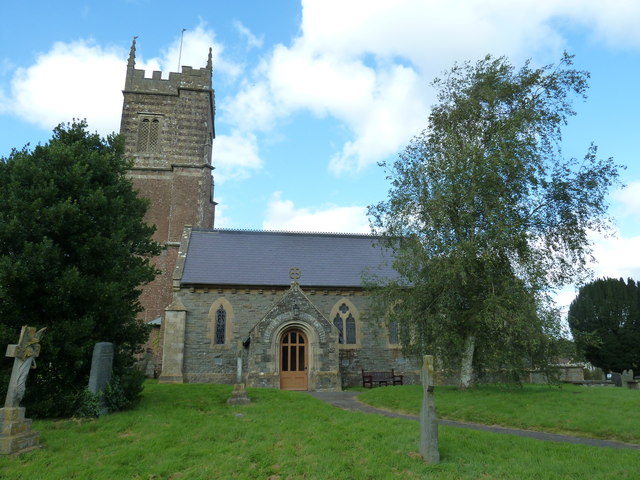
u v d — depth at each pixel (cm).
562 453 996
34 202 1295
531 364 1803
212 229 3291
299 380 2455
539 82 1933
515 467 900
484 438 1106
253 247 3169
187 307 2695
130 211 1722
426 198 1852
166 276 3681
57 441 1048
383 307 2069
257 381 2347
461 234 1834
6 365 1277
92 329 1341
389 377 2688
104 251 1408
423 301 1853
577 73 1898
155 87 4412
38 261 1265
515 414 1416
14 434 967
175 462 934
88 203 1402
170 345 2586
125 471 893
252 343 2408
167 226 4022
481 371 1900
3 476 849
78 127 1675
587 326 3850
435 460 932
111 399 1323
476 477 855
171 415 1312
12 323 1279
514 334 1672
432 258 1833
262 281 2814
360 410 1627
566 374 2822
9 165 1424
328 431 1152
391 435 1108
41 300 1306
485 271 1775
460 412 1505
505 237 1684
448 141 1900
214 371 2614
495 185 1764
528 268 1709
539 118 1833
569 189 1820
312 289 2844
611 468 898
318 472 877
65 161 1448
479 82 1986
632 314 3725
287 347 2491
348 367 2736
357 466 909
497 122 1908
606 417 1317
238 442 1063
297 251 3194
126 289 1485
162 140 4291
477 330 1775
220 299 2742
